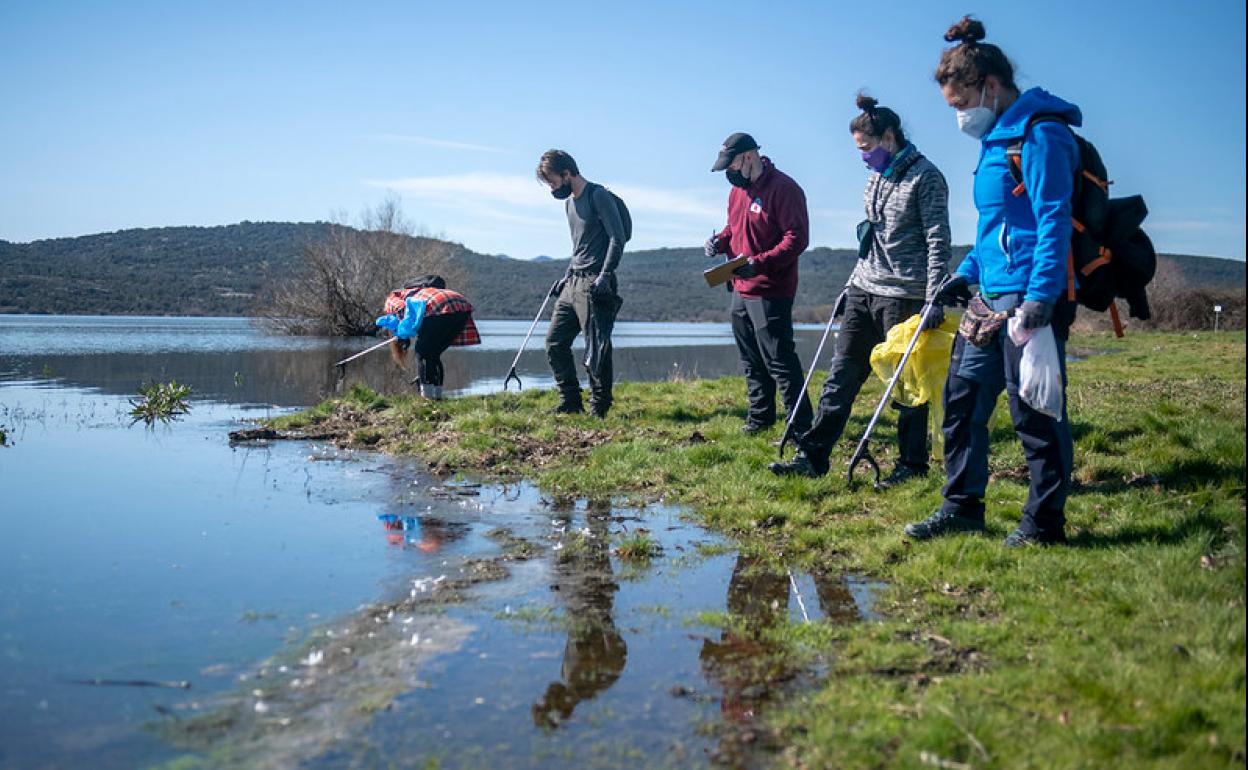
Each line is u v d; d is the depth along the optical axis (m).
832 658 3.96
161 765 3.04
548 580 5.01
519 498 6.88
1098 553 4.82
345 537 5.78
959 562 4.93
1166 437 7.10
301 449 8.73
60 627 4.23
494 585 4.91
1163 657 3.62
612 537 5.85
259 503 6.62
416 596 4.71
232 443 8.98
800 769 3.06
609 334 9.48
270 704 3.49
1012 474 6.72
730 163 7.59
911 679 3.69
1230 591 4.14
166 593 4.70
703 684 3.73
